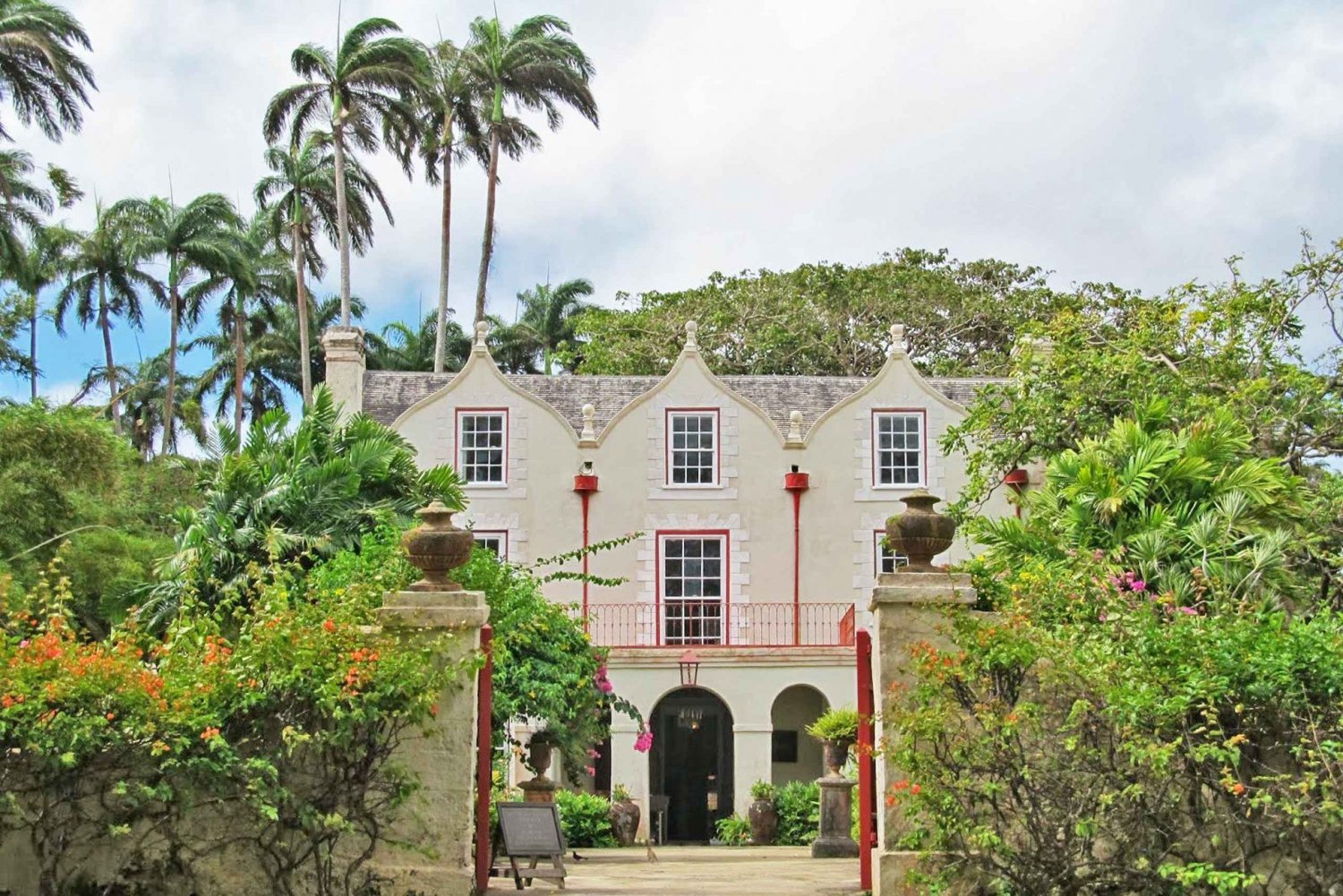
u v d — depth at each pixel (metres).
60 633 10.84
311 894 10.70
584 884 13.80
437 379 32.84
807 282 50.06
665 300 50.53
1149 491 15.28
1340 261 19.84
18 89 35.12
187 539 20.06
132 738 10.23
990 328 49.47
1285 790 9.80
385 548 15.33
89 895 10.40
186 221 53.19
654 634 30.36
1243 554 14.34
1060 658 10.38
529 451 30.83
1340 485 18.52
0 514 25.30
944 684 10.72
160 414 64.50
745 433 31.08
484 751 11.66
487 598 14.59
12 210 39.41
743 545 30.70
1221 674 10.23
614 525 30.70
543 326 60.56
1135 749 9.84
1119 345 21.02
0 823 10.30
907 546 11.52
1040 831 10.34
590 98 48.78
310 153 50.81
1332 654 10.15
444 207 48.97
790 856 21.53
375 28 46.78
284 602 11.09
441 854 10.89
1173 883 10.15
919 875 10.83
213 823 10.62
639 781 28.88
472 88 48.91
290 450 21.39
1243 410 18.58
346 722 10.58
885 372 31.23
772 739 31.53
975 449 30.48
